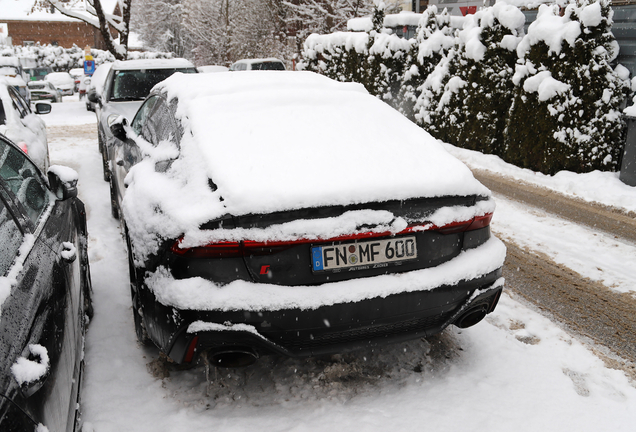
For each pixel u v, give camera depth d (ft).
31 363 5.05
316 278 7.55
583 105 23.98
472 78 30.32
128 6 66.13
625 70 23.52
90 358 9.49
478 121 29.99
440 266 8.29
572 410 8.26
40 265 6.70
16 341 5.10
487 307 9.02
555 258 15.29
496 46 28.71
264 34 105.40
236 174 7.73
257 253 7.25
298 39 93.50
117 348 9.86
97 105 32.30
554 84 24.64
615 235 17.28
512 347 10.18
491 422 7.92
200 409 8.23
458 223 8.32
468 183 8.49
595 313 11.88
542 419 8.02
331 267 7.57
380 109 10.79
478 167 28.02
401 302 7.90
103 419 7.87
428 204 8.07
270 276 7.37
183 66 28.17
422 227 8.00
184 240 7.19
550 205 20.81
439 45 34.55
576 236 17.16
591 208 20.39
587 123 24.03
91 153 30.60
